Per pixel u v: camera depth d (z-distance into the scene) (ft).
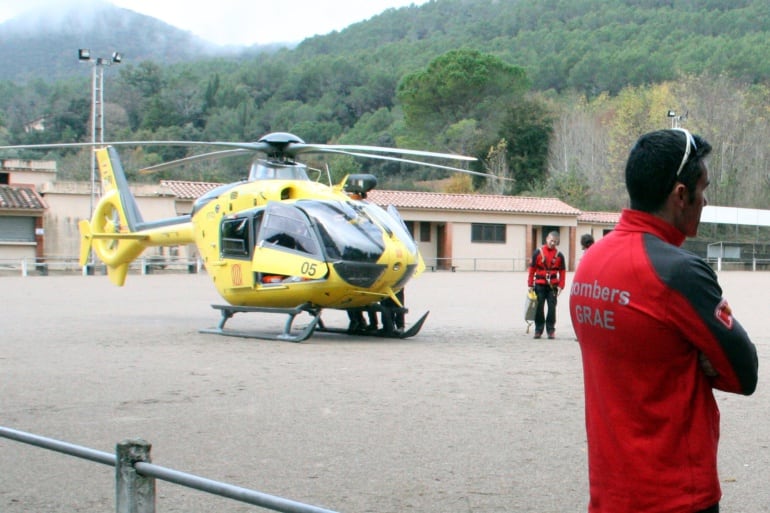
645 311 8.79
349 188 52.47
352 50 648.38
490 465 20.97
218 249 52.11
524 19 599.57
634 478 8.87
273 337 48.55
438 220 171.83
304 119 374.43
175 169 259.60
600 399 9.27
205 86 411.34
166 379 33.78
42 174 167.43
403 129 292.20
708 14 513.45
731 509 17.58
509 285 115.03
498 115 262.47
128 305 76.84
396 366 37.60
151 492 11.15
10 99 488.85
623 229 9.45
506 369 36.76
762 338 49.39
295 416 26.63
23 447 23.34
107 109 350.23
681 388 8.86
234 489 9.88
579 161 240.94
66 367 37.09
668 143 9.27
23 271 139.13
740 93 257.55
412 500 18.28
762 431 24.53
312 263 46.70
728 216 201.26
